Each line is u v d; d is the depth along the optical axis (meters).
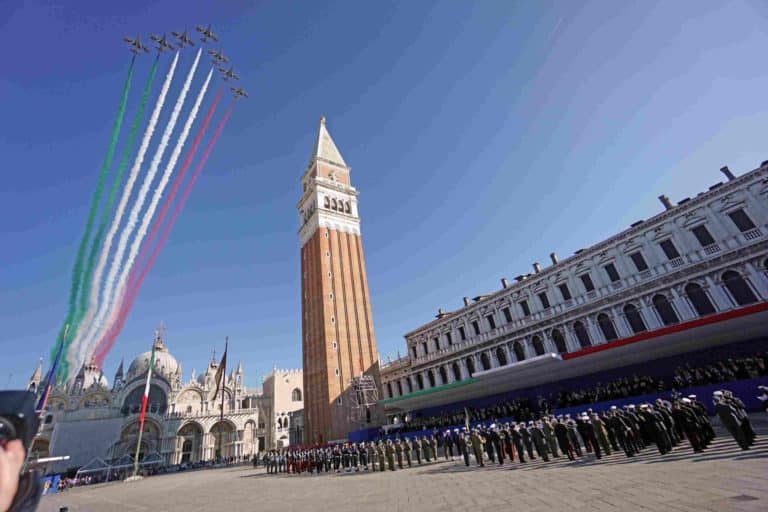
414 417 58.56
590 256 45.25
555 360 36.41
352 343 70.44
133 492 39.53
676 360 35.00
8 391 2.45
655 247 40.16
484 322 55.97
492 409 43.22
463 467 26.38
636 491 12.72
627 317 41.41
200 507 23.52
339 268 76.69
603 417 22.89
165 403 97.25
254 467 60.38
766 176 34.12
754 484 11.41
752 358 28.58
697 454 17.34
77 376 102.88
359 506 17.44
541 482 16.72
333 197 84.56
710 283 36.09
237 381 116.69
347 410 63.72
